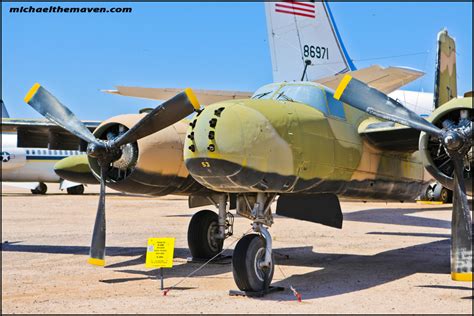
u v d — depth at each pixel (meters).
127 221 17.14
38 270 8.98
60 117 8.66
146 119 7.90
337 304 6.47
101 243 8.20
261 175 7.12
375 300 6.67
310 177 7.80
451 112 7.48
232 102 7.38
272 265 7.22
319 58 32.25
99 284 7.84
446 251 11.08
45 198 28.45
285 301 6.66
